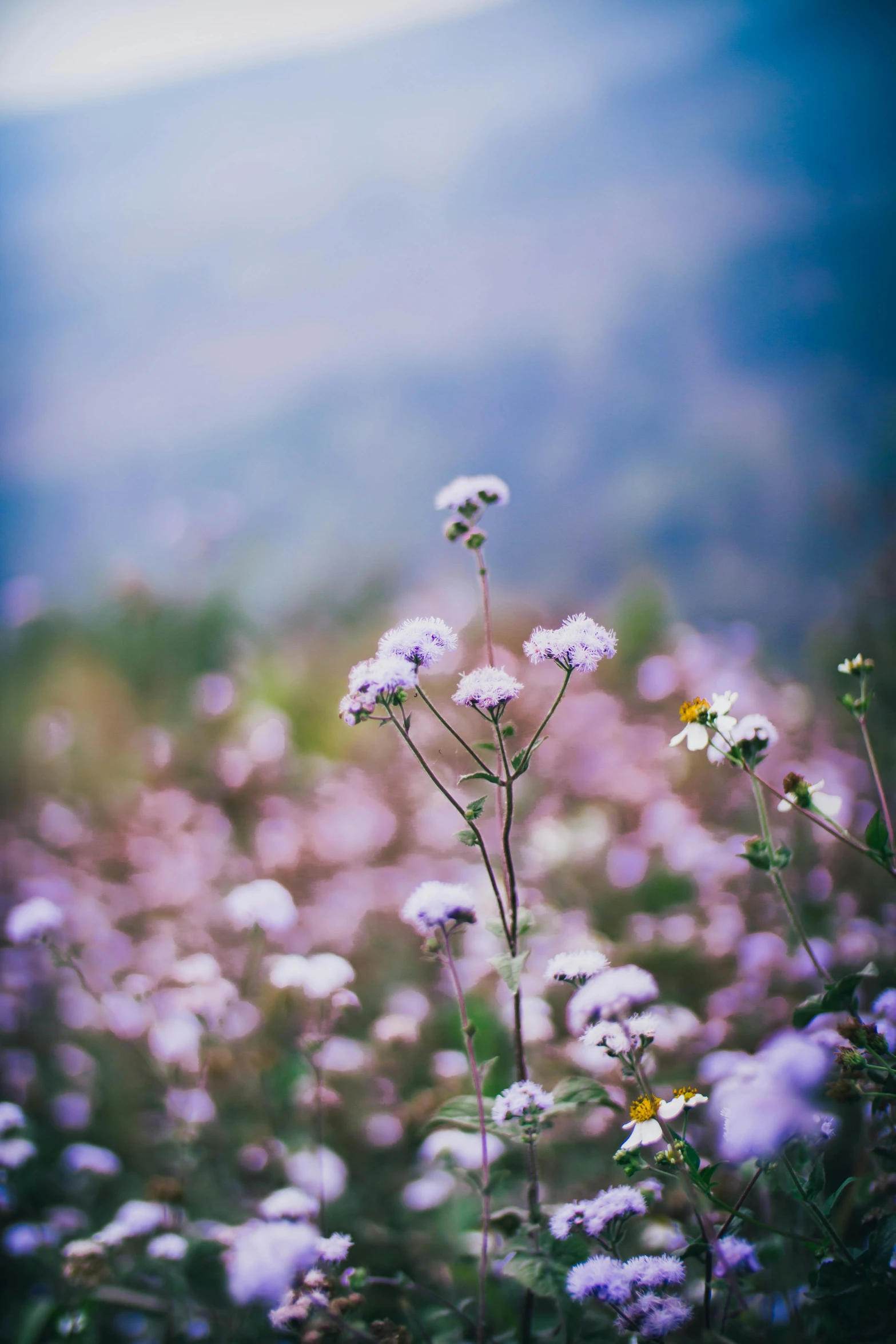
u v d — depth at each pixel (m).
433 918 1.98
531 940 3.90
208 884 5.14
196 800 5.91
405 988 4.37
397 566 10.11
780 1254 1.91
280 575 10.76
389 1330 2.04
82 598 11.39
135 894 5.29
